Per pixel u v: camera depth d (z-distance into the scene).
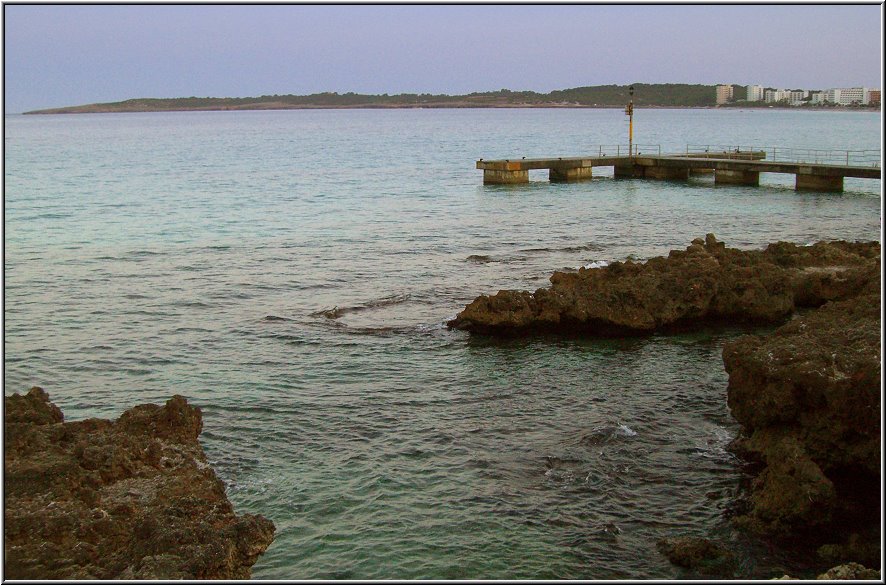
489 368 20.91
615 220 45.59
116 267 33.34
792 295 25.17
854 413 14.16
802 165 58.50
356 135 161.25
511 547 13.17
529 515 14.02
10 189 62.78
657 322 23.75
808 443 14.64
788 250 28.98
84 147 124.69
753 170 61.41
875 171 54.94
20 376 20.80
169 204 53.94
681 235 40.50
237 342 23.25
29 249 37.22
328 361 21.56
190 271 32.59
